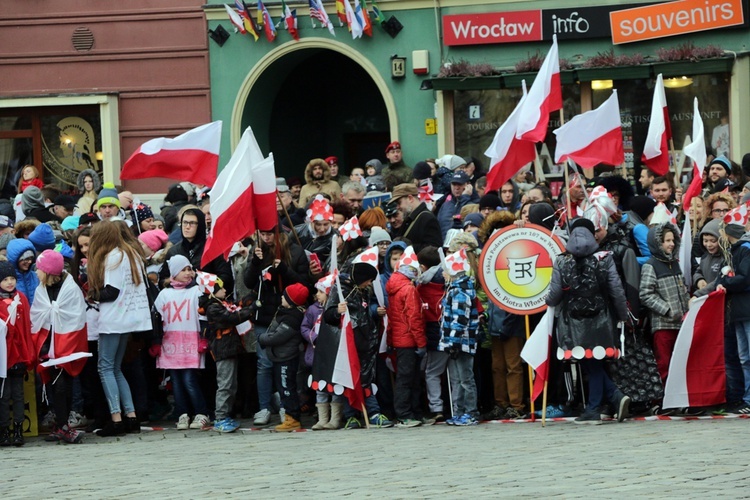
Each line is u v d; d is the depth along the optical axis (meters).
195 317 19.30
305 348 19.56
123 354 18.95
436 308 18.48
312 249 20.33
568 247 17.25
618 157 19.92
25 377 19.06
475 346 18.17
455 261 18.06
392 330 18.50
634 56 29.59
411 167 31.23
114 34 32.53
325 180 26.48
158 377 20.72
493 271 18.23
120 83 32.53
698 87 29.66
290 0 31.52
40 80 32.78
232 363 19.02
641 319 18.39
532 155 20.59
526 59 30.33
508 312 18.36
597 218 17.83
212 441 17.69
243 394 20.42
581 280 17.16
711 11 29.14
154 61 32.41
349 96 35.78
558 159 19.72
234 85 32.12
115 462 15.66
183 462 15.35
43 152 33.16
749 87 29.22
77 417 19.94
